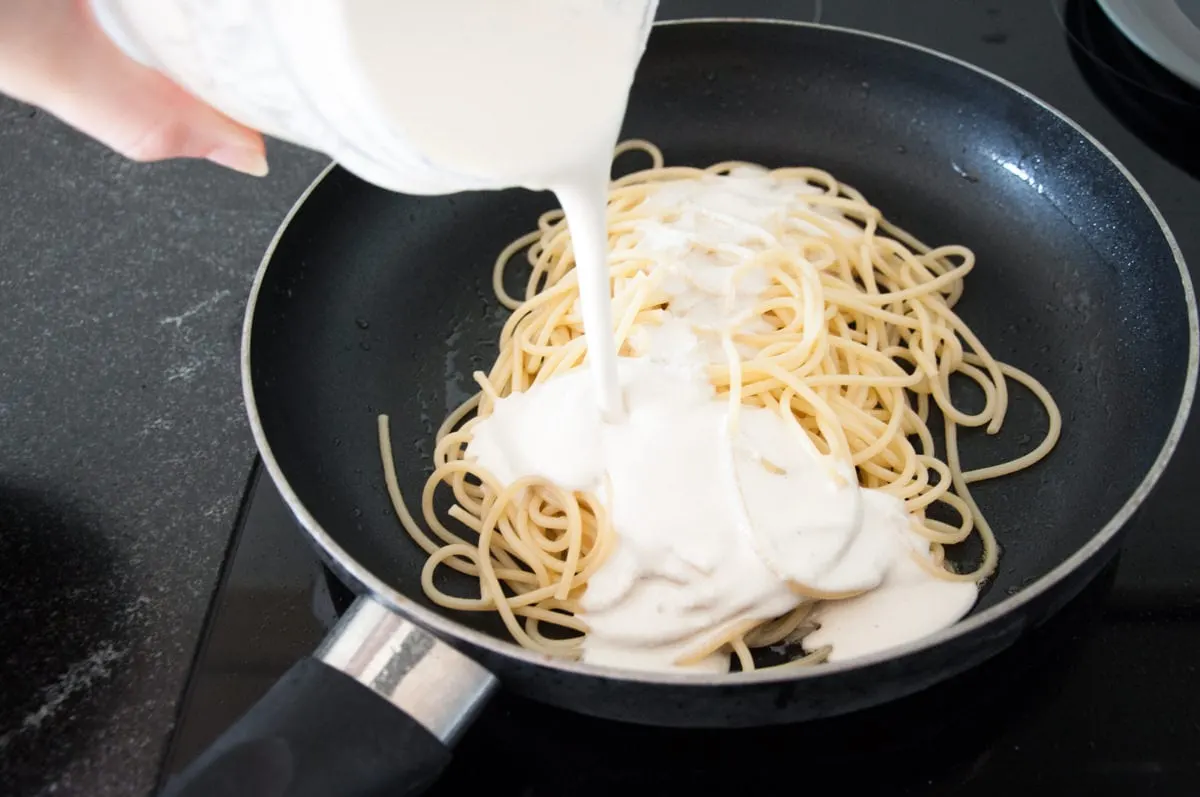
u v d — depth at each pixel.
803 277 0.42
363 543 0.38
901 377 0.41
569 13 0.29
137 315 0.43
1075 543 0.37
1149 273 0.40
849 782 0.34
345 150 0.29
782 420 0.39
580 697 0.32
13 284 0.44
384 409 0.42
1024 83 0.48
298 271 0.42
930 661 0.31
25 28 0.30
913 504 0.39
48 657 0.36
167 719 0.35
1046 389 0.41
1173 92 0.48
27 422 0.41
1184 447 0.39
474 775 0.34
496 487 0.38
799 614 0.37
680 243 0.42
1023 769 0.34
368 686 0.31
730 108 0.48
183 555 0.38
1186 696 0.35
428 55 0.28
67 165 0.48
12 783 0.34
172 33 0.28
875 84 0.47
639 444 0.38
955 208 0.46
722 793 0.34
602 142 0.32
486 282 0.45
